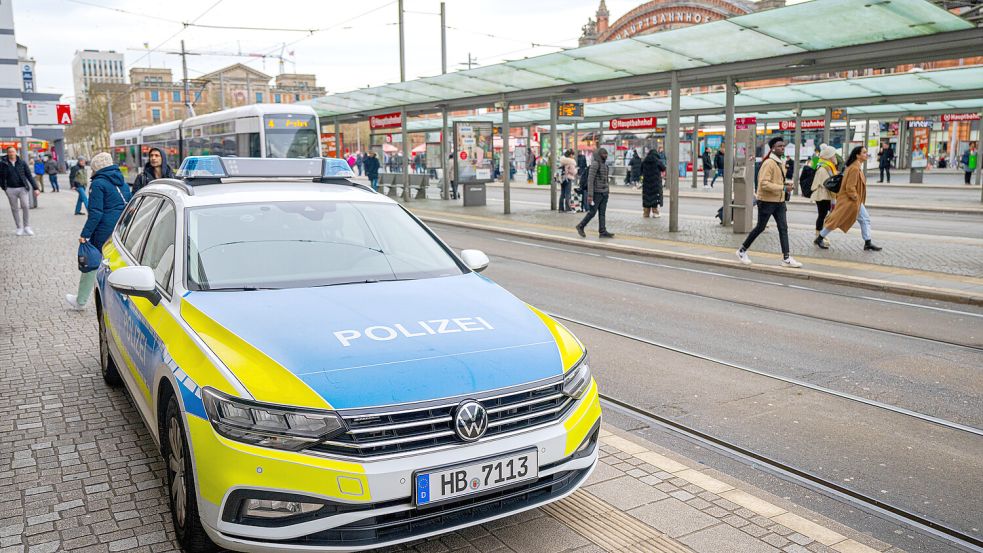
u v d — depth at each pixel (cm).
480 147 2433
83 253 823
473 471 304
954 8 1169
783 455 471
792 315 862
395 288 401
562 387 337
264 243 431
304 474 286
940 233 1582
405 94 2372
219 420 298
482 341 343
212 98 12625
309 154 2448
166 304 385
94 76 19125
